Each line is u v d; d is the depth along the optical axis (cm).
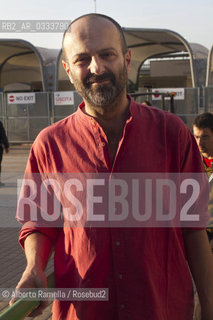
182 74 3002
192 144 135
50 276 132
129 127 124
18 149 1834
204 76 2261
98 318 124
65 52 128
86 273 124
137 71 3106
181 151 131
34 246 130
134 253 122
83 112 129
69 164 128
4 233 575
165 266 127
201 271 133
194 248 134
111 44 122
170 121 131
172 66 2997
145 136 126
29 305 112
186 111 1789
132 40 2459
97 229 124
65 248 132
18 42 2333
